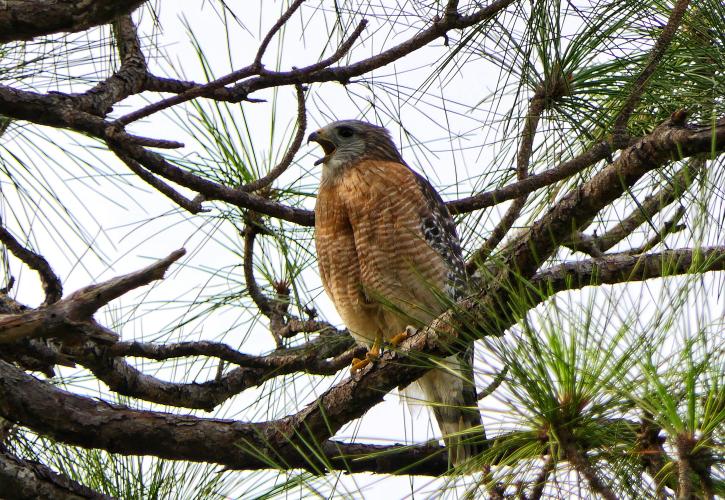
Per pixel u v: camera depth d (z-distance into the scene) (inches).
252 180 385.4
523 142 355.3
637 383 215.2
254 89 325.7
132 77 345.7
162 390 346.0
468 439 258.8
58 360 326.0
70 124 297.3
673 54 322.0
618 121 315.6
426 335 306.5
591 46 336.5
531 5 334.3
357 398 322.7
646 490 224.5
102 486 328.8
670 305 214.5
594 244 348.2
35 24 271.7
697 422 207.8
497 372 227.0
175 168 309.0
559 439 223.6
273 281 400.2
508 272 261.7
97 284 262.1
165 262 257.4
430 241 415.2
